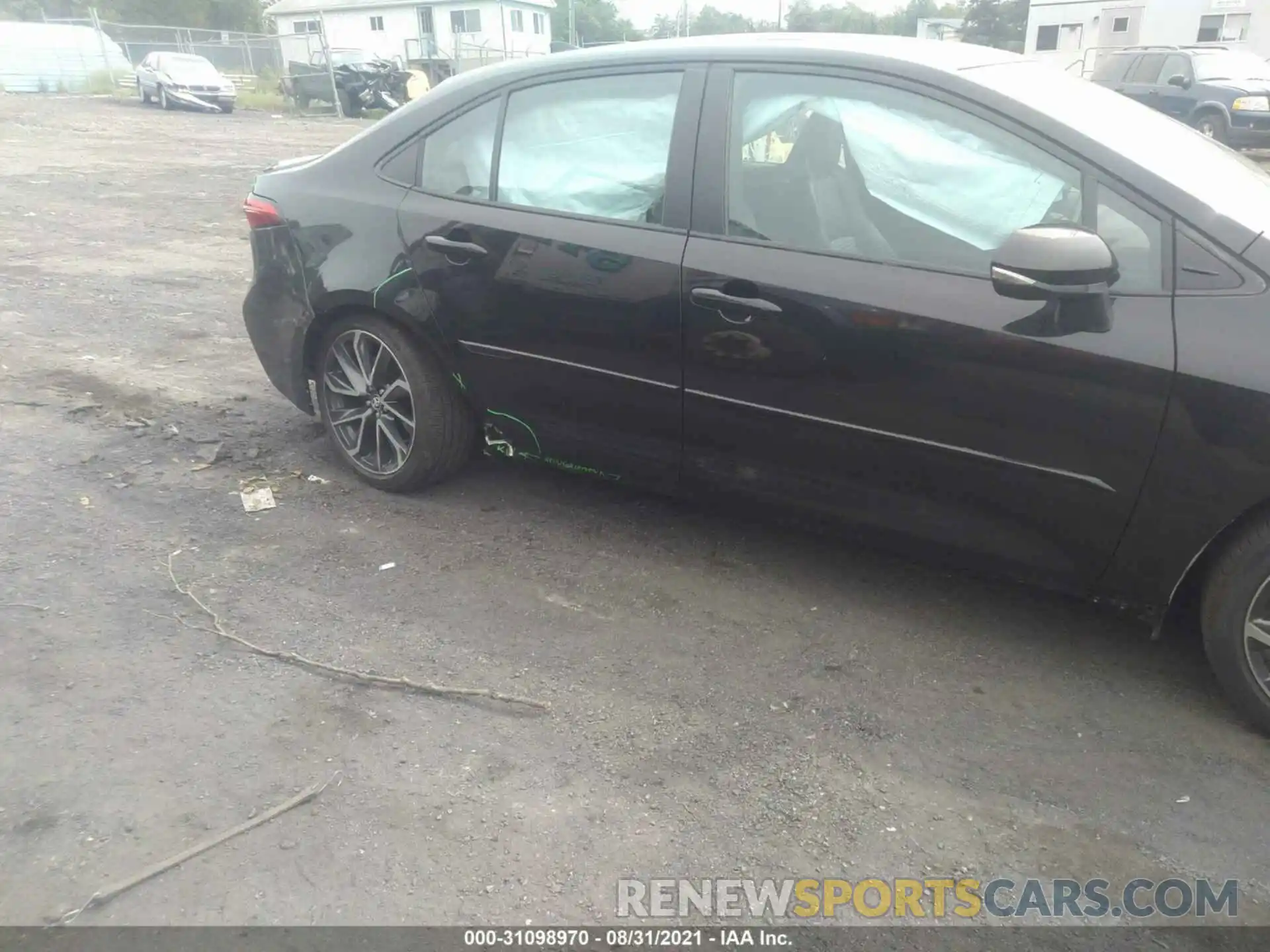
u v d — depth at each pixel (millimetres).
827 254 3045
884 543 3229
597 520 4012
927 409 2924
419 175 3832
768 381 3143
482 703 2885
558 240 3457
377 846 2375
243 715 2803
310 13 53219
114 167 14047
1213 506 2615
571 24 56562
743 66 3248
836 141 3102
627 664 3086
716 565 3680
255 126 22281
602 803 2525
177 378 5484
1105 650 3178
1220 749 2740
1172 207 2680
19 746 2645
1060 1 29641
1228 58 17266
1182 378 2580
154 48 35594
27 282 7480
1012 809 2539
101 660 3008
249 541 3758
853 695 2961
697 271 3195
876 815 2512
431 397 3943
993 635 3260
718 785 2596
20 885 2238
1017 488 2879
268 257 4180
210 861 2318
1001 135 2893
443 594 3445
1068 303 2676
